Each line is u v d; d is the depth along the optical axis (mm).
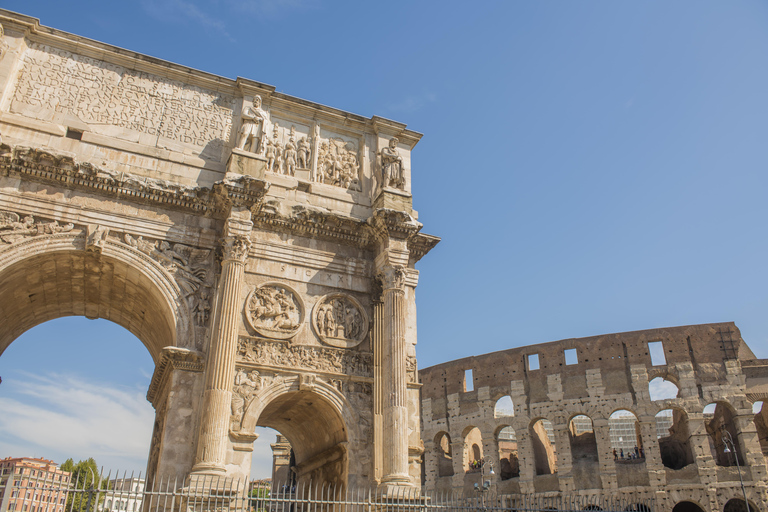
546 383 63969
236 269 21094
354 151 26656
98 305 25344
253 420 20250
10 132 20938
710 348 60750
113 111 22922
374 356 23000
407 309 24438
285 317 22312
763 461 55188
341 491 21234
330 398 21750
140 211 21703
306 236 23938
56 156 20359
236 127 24516
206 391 19406
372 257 24859
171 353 19844
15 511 14953
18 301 22750
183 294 21188
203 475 17922
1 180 20250
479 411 66500
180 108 24000
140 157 22438
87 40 23266
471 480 64562
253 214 22766
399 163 25891
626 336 63094
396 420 21219
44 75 22406
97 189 21188
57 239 20312
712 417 68625
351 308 23750
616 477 57938
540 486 60250
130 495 15547
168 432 19172
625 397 60469
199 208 22328
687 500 55156
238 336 21266
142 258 21047
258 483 19484
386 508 19500
